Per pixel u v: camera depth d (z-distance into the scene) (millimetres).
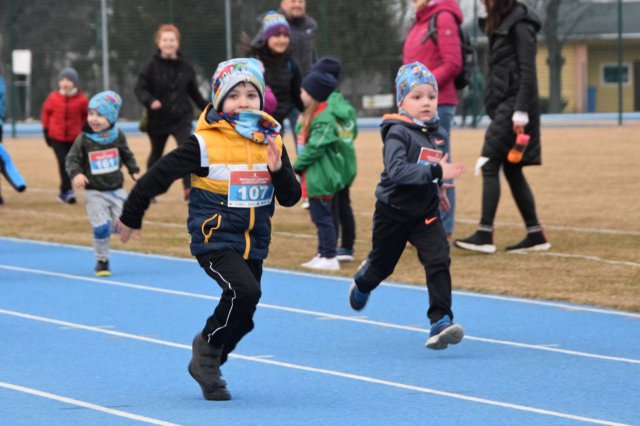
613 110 90125
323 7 80938
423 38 25766
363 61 81562
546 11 86312
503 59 24953
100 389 14352
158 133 35875
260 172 13555
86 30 84188
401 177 15727
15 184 20469
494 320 18766
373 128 78375
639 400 13641
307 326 18375
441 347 15922
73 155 23219
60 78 37375
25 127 83500
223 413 13141
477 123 77250
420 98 16297
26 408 13414
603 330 17906
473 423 12656
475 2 75938
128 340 17422
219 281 13430
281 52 30500
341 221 24938
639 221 30844
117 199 23547
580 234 28516
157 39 35531
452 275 22969
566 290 21266
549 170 45750
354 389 14273
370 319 18922
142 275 23750
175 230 30750
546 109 87625
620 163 48125
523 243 26031
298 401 13680
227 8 81875
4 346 17000
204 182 13516
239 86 13500
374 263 16891
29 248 28000
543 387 14320
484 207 25484
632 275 22703
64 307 20266
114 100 23156
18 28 83938
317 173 23656
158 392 14180
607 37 89188
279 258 25594
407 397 13844
